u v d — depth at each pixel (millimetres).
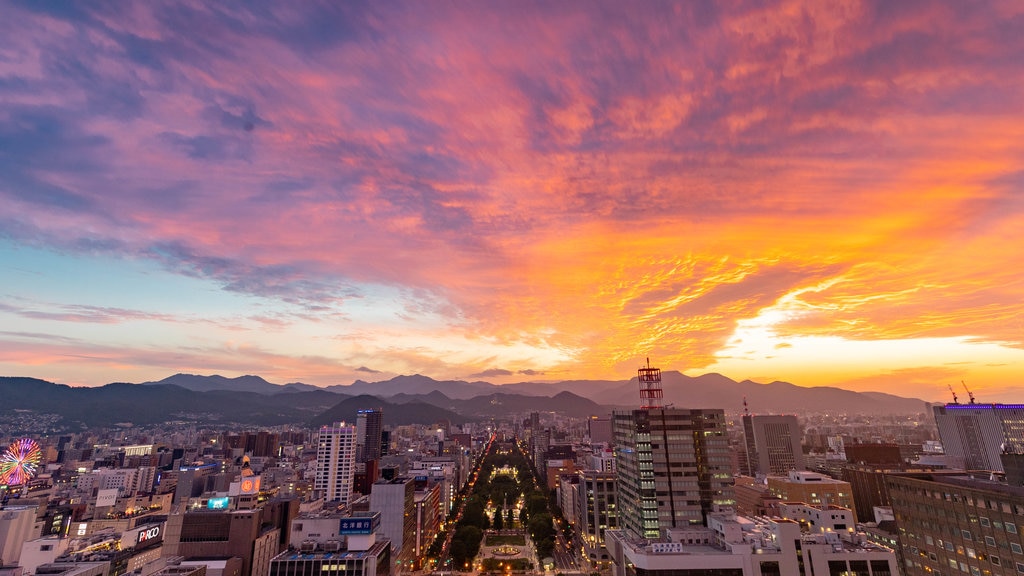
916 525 128750
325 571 160750
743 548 137625
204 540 195750
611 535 185000
